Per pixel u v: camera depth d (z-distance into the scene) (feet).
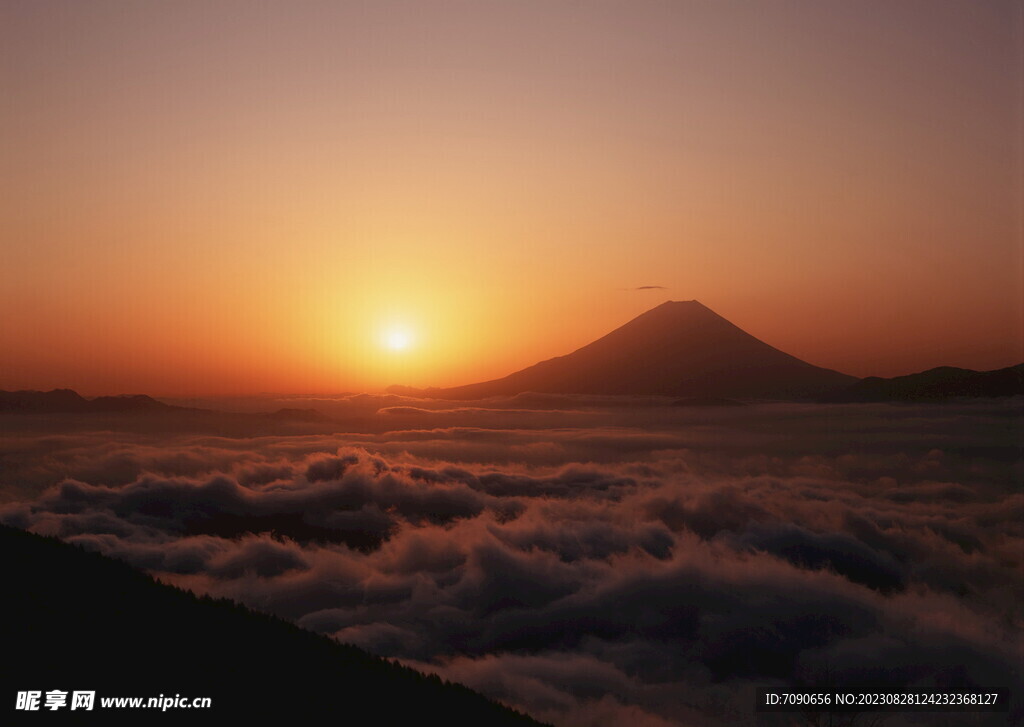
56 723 103.50
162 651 136.26
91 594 157.79
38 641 128.26
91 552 191.52
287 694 132.87
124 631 141.18
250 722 117.08
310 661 154.30
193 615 160.97
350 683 147.95
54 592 153.38
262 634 161.89
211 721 114.42
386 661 175.01
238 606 179.83
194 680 127.24
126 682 119.75
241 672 136.56
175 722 111.34
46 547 185.06
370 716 134.21
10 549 176.14
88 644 131.44
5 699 106.83
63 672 118.52
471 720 148.46
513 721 157.89
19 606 142.10
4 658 119.44
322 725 124.67
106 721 106.32
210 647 144.77
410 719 139.33
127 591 165.17
